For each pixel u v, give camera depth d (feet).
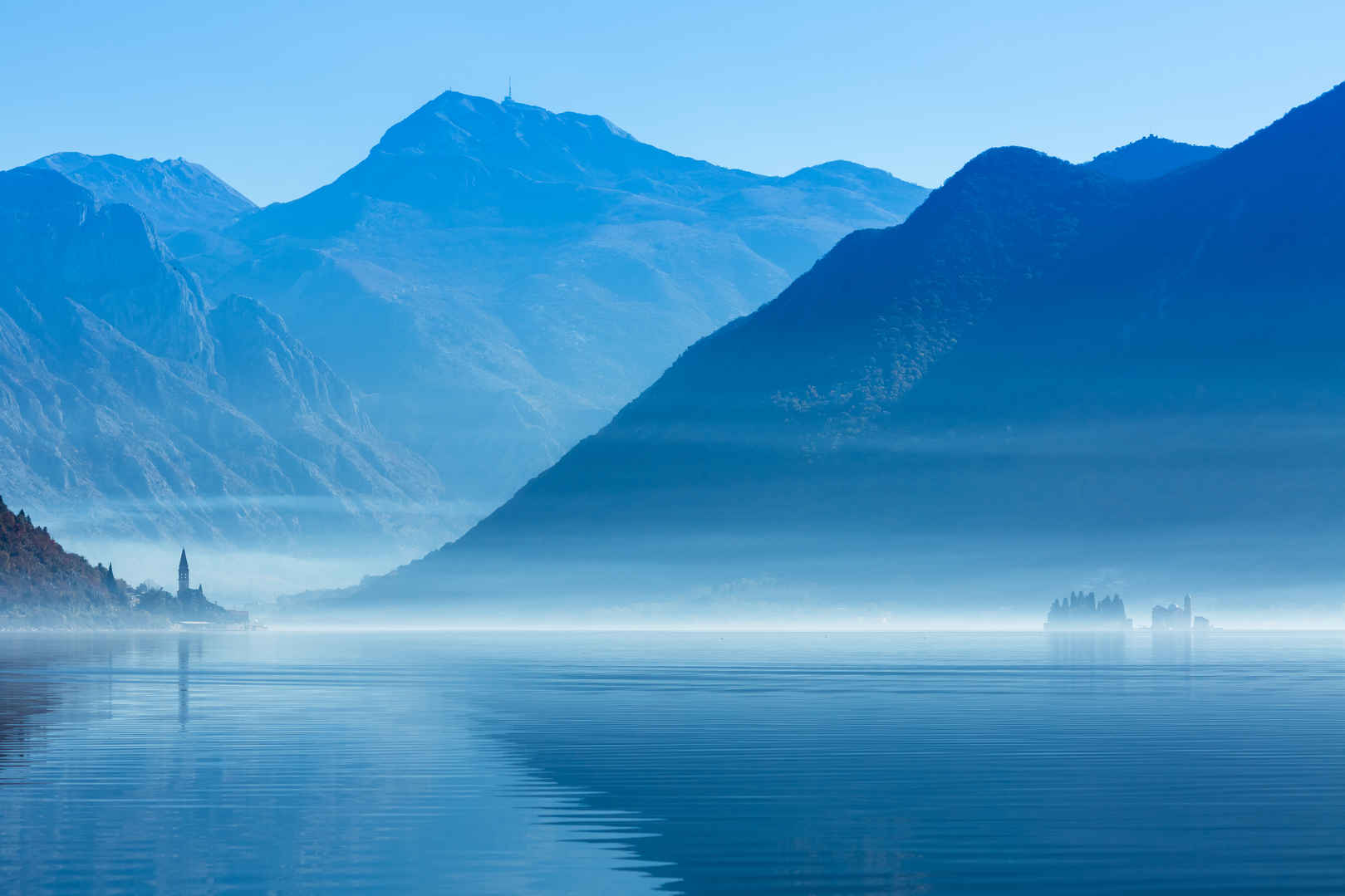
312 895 240.53
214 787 348.38
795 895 242.99
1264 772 374.63
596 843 282.77
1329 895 243.19
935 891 245.86
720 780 364.17
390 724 500.74
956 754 414.21
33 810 316.81
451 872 258.16
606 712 553.64
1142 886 249.14
